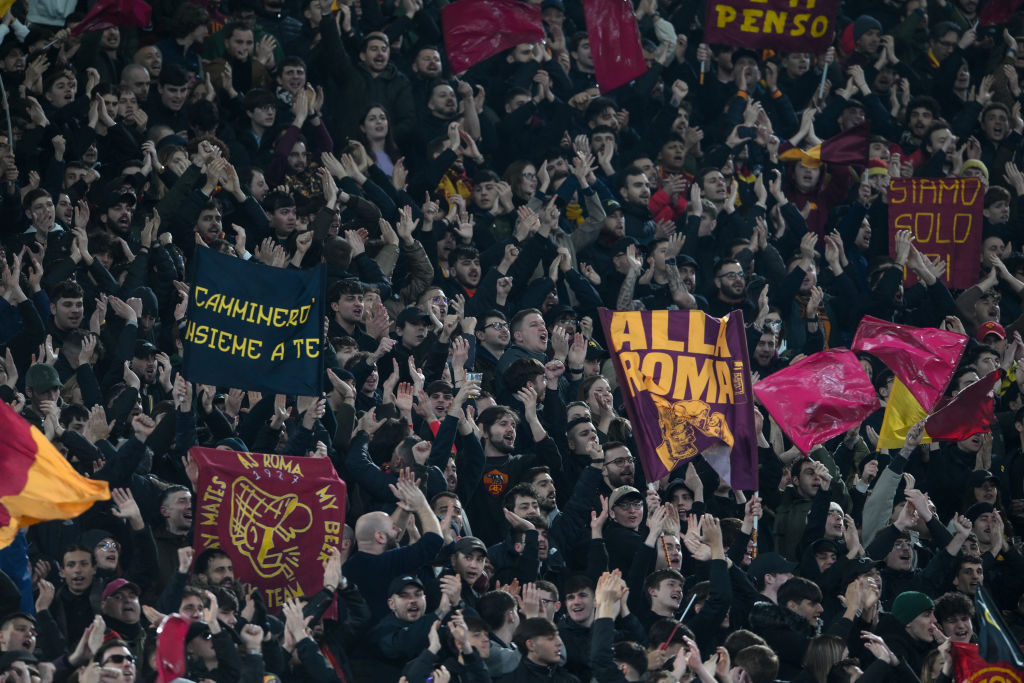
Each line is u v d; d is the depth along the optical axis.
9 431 35.22
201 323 42.75
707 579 45.88
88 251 51.12
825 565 47.16
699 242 63.66
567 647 40.94
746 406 46.16
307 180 56.66
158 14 64.25
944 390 53.94
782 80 76.06
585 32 70.81
